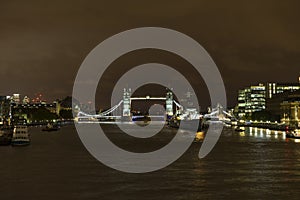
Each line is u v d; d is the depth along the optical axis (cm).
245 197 6806
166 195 6931
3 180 8162
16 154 12738
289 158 11631
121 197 6806
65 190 7288
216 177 8500
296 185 7681
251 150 14050
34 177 8488
